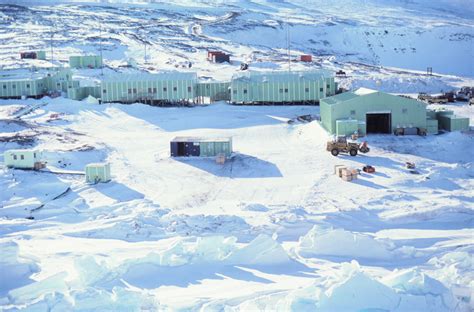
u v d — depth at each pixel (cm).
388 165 5478
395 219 4022
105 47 13438
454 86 10156
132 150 6222
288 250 3362
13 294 2720
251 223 3938
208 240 3269
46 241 3625
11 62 11544
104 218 4191
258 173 5366
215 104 8462
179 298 2678
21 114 7719
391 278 2631
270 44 16025
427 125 6500
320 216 4028
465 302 2584
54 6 19325
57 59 12019
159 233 3791
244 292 2753
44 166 5434
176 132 7000
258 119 7519
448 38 16800
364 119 6438
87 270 2914
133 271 2991
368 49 16288
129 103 8356
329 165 5509
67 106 8162
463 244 3506
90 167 5091
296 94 8344
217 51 13250
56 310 2462
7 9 18088
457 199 4503
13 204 4462
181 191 4928
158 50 13312
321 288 2541
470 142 6203
